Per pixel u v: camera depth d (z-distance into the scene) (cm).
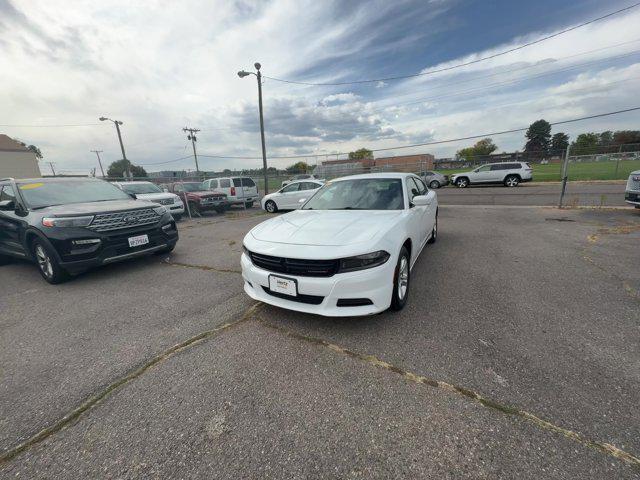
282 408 189
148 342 273
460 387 200
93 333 293
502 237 624
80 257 420
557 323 275
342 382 210
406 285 324
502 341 250
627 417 171
